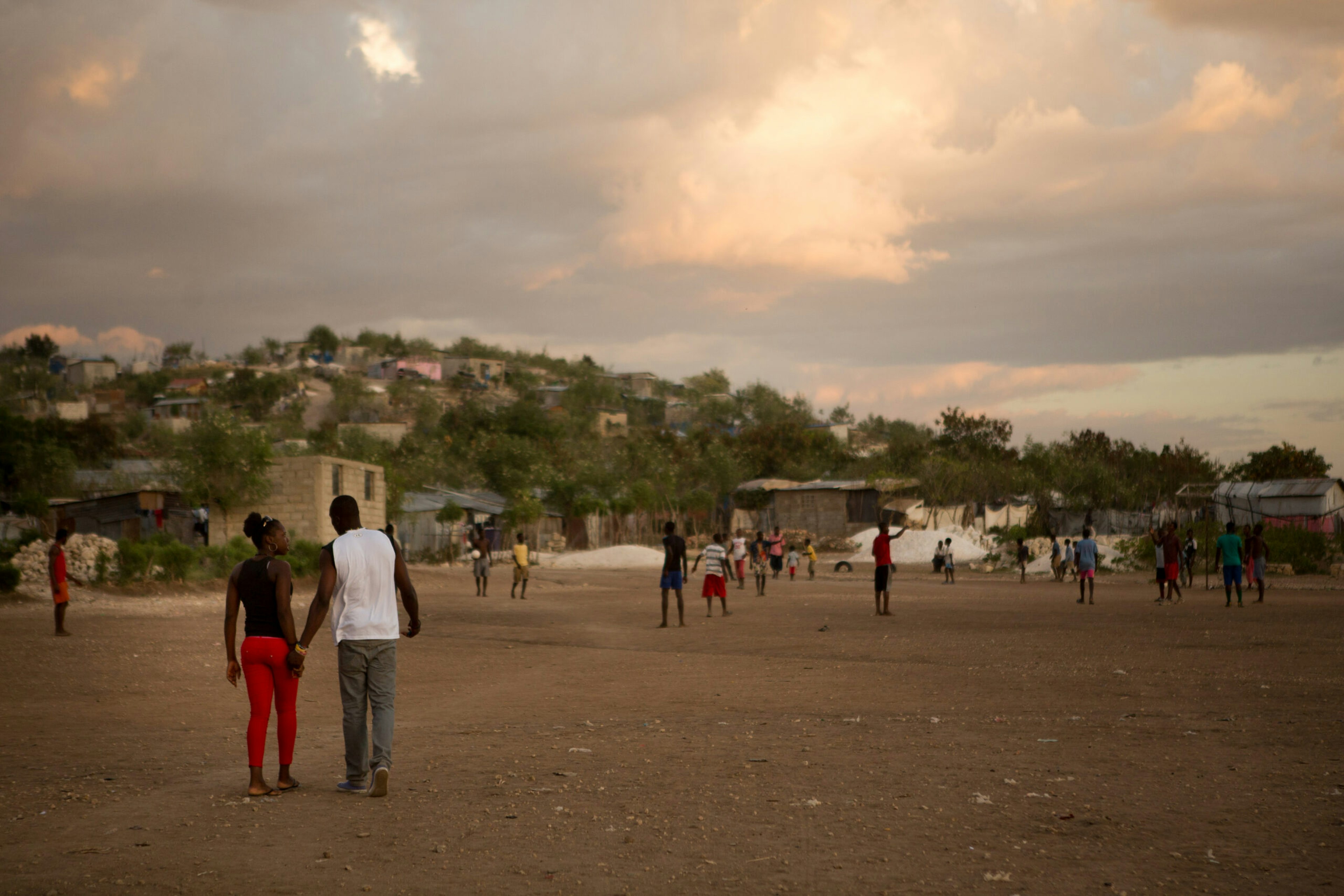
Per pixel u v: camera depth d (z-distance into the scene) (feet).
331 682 41.14
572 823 18.54
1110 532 228.22
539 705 34.53
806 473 359.87
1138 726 28.43
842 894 14.48
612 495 265.95
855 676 40.78
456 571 152.25
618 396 551.59
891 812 19.08
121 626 66.18
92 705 34.78
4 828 18.53
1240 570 79.41
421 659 48.57
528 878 15.33
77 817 19.36
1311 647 49.55
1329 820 18.25
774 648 52.44
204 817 19.35
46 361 528.22
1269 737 26.50
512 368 583.58
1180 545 90.89
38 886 15.03
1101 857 16.10
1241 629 59.47
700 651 51.67
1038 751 24.94
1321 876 15.08
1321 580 121.49
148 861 16.37
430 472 272.10
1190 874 15.20
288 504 151.94
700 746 26.14
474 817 19.11
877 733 27.76
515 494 228.63
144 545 100.63
